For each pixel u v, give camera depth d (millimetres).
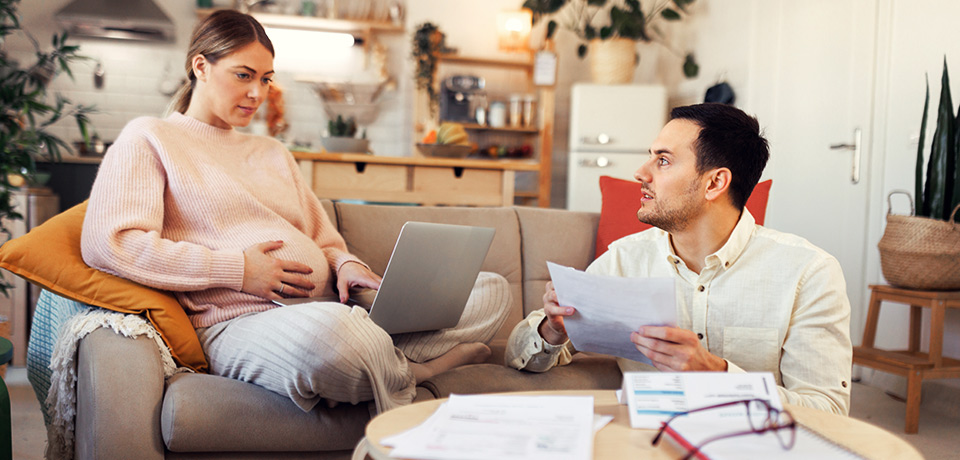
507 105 5926
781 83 4340
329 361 1305
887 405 3041
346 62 5863
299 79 5688
